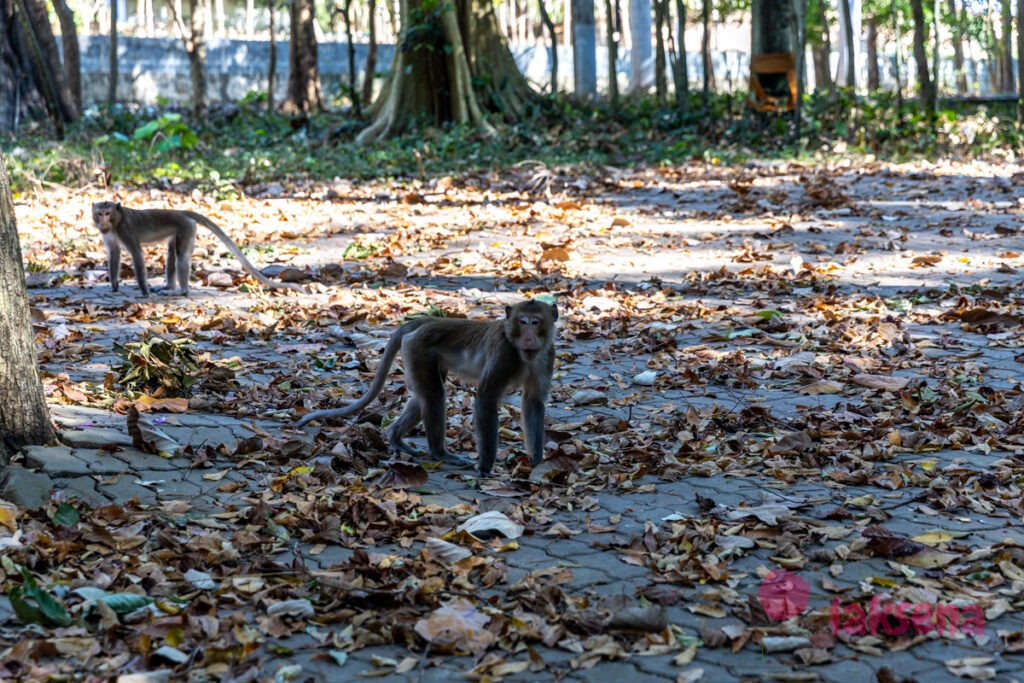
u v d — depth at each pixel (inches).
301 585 198.8
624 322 427.8
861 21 2266.2
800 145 1072.2
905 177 856.3
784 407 324.5
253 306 461.1
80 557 211.3
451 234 634.8
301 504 235.0
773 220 669.3
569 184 834.2
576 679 169.0
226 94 1834.4
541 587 198.7
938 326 417.1
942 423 297.6
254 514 230.7
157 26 2691.9
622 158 1035.3
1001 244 577.9
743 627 183.2
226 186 797.2
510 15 2459.4
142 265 484.4
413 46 1157.1
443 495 250.5
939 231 616.7
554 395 339.9
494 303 466.3
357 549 210.1
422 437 302.2
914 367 361.7
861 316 429.1
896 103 1285.7
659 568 207.5
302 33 1440.7
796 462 271.6
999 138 1072.2
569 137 1097.4
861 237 609.3
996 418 307.0
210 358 379.6
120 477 249.6
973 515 236.4
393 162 985.5
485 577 203.2
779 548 214.8
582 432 305.0
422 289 491.8
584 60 1518.2
